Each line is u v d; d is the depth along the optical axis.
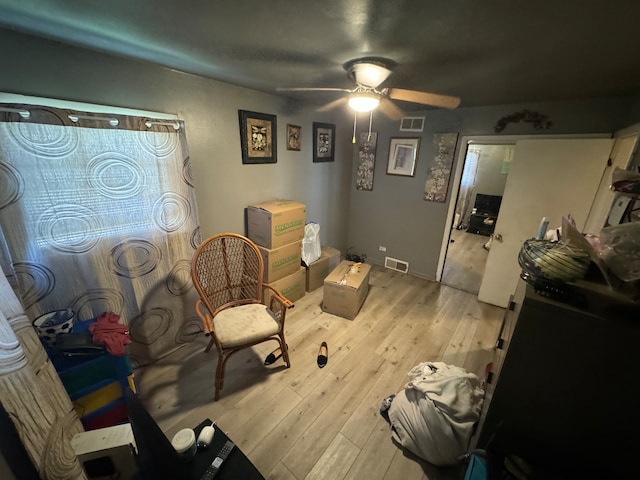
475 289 3.36
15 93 1.36
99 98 1.62
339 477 1.36
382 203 3.77
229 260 2.22
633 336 0.77
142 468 0.88
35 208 1.43
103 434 0.94
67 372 1.32
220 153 2.33
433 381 1.53
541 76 1.70
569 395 0.90
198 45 1.40
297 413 1.68
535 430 0.98
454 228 6.12
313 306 2.88
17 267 1.42
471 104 2.72
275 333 1.87
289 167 3.00
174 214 2.01
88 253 1.65
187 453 1.02
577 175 2.39
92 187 1.61
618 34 1.09
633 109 2.07
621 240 0.82
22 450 1.00
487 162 5.82
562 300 0.87
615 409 0.84
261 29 1.18
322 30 1.17
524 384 0.95
